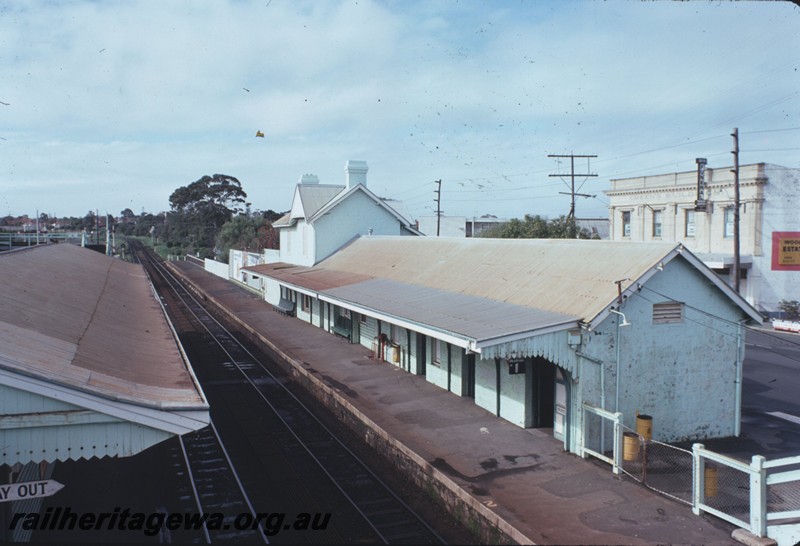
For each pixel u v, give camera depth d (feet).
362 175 106.22
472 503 34.14
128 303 57.77
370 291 68.59
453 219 205.67
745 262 106.83
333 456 45.24
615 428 37.99
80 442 23.67
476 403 53.16
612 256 47.47
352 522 34.42
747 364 73.67
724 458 31.58
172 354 38.34
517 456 40.81
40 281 48.67
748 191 107.55
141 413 24.20
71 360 28.02
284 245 124.67
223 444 47.34
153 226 511.81
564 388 43.21
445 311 51.11
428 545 31.86
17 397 22.79
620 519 31.99
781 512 30.04
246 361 78.84
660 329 43.57
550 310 44.39
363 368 67.87
